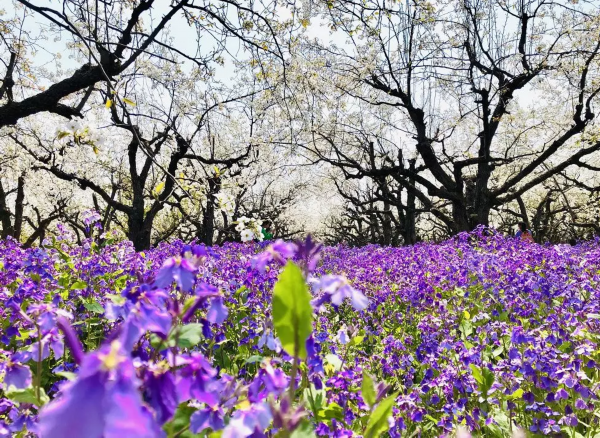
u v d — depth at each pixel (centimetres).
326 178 3531
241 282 672
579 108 2089
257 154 2645
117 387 86
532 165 2181
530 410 413
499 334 575
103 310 434
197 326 183
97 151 527
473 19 2286
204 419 170
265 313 483
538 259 1062
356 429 339
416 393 418
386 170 2353
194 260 192
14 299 472
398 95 2288
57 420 80
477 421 391
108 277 719
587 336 507
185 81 2081
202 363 154
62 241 920
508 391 409
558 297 793
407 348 612
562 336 520
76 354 96
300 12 1040
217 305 189
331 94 2272
